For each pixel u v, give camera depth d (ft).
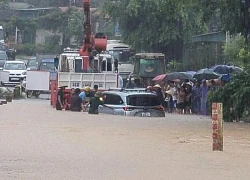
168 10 157.58
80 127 127.54
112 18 334.65
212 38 283.38
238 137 116.26
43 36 463.42
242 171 75.51
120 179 68.85
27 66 342.03
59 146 96.32
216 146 94.53
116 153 89.40
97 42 229.66
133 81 264.11
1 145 96.43
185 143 103.55
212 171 75.31
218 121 94.32
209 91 175.22
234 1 162.09
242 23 165.58
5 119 144.97
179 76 228.02
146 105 168.76
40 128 124.36
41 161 80.69
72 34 442.91
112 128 126.93
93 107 170.60
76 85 212.64
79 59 227.81
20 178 68.39
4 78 314.14
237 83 164.25
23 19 469.16
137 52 333.42
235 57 256.93
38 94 275.80
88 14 229.45
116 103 170.91
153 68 289.94
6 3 496.64
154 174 72.43
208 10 157.89
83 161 81.25
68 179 68.33
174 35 316.60
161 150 93.86
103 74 214.48
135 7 317.63
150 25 324.19
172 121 150.51
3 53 368.27
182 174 72.79
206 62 309.83
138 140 106.63
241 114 160.15
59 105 192.44
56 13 458.09
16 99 267.18
